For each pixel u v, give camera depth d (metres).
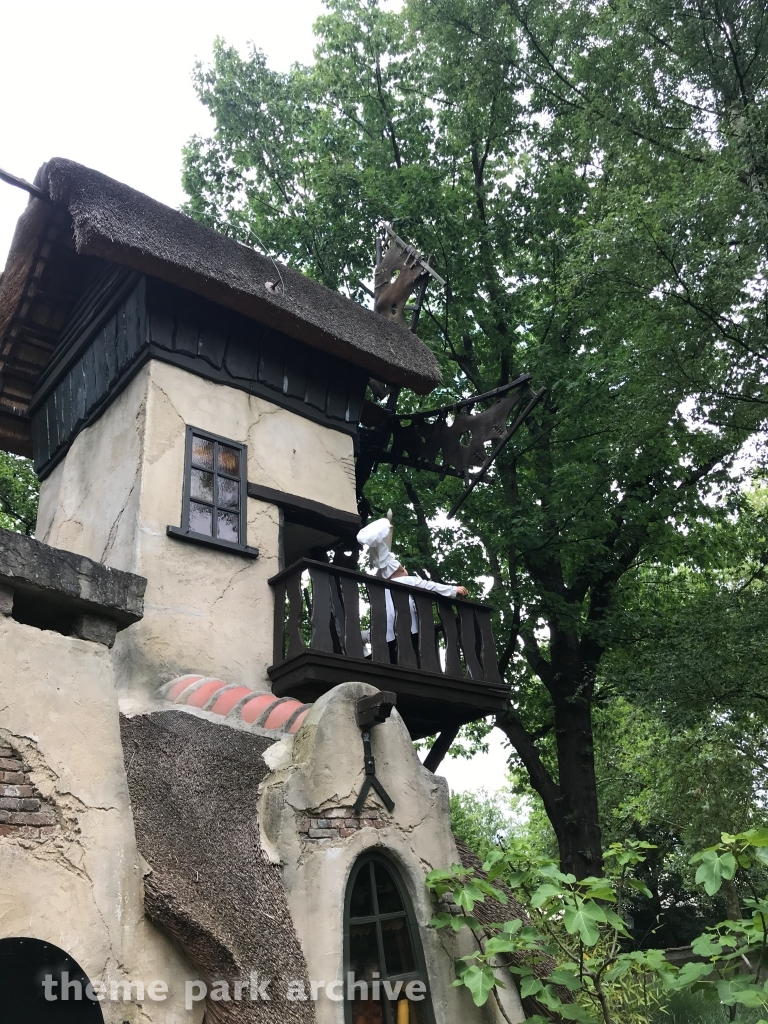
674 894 22.16
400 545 14.34
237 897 4.41
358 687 5.59
